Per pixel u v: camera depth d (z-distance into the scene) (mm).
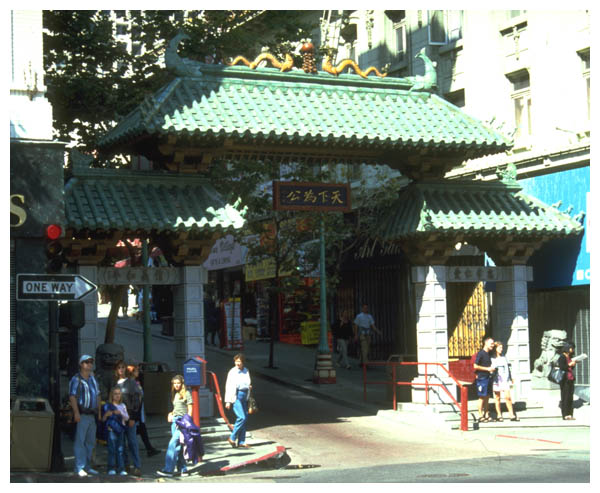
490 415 23641
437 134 23031
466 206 23719
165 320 44531
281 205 22859
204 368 17797
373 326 33375
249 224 32469
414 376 24891
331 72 23844
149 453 18781
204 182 21750
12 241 19094
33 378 19078
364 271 35750
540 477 14609
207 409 21250
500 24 30625
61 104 27344
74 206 19953
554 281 26453
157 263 44750
